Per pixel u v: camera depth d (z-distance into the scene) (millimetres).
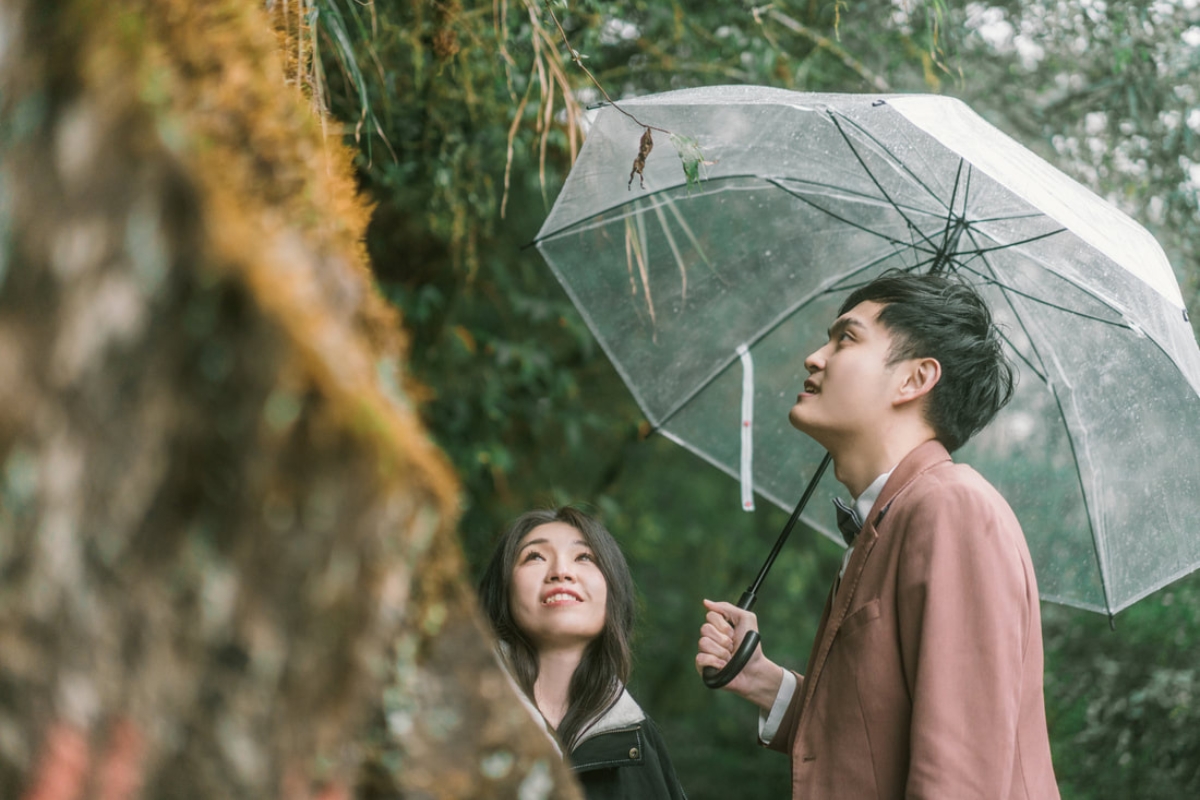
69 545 542
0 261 542
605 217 2311
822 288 2375
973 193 1995
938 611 1513
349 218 1016
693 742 7027
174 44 696
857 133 1999
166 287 537
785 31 3537
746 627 2066
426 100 2938
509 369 3967
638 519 5840
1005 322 2188
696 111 2049
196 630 565
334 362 594
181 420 545
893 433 1762
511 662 2121
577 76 2867
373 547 600
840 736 1610
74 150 544
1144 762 4160
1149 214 3867
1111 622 2197
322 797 684
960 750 1433
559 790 833
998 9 3904
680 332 2443
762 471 2473
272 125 788
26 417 534
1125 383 2104
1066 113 3967
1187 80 3771
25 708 542
